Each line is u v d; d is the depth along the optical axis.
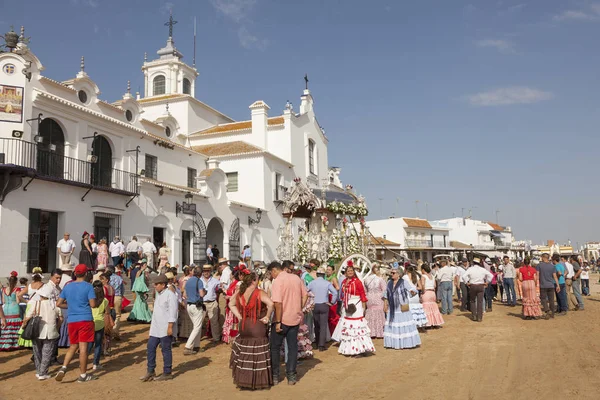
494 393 7.45
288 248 18.00
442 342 11.80
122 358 10.72
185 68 43.78
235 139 39.44
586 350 10.27
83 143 22.47
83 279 9.02
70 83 22.58
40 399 7.82
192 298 11.23
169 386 8.45
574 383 7.83
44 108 20.44
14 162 18.78
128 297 18.06
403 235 66.31
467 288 18.12
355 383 8.29
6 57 19.33
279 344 8.53
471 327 14.03
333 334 11.77
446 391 7.62
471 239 80.06
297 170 40.53
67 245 18.86
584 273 25.69
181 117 39.53
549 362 9.33
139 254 21.80
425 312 13.96
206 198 29.55
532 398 7.14
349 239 17.52
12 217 18.16
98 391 8.19
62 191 20.48
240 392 7.97
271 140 39.94
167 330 8.87
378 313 12.73
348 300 10.64
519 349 10.61
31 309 9.00
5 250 17.78
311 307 10.65
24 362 10.41
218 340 12.70
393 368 9.29
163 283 8.96
